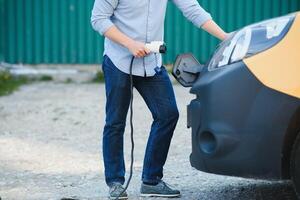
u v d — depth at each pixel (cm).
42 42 1812
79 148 1002
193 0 695
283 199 703
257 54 605
